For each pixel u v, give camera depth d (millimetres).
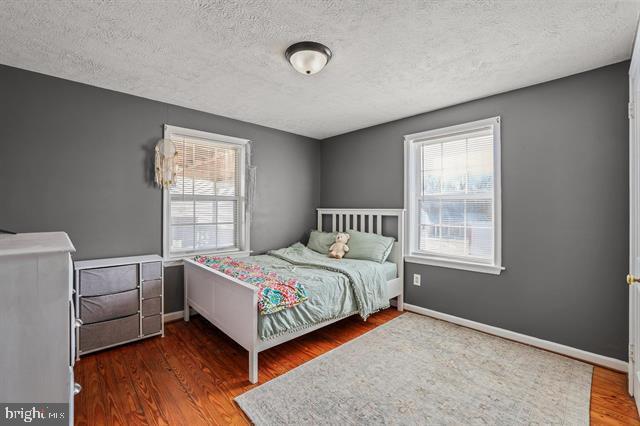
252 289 2027
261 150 3898
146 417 1686
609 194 2211
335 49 2025
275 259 3533
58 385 907
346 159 4234
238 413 1729
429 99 2943
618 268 2176
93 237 2686
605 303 2230
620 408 1770
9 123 2311
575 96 2363
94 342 2391
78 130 2604
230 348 2547
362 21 1720
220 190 3586
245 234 3744
